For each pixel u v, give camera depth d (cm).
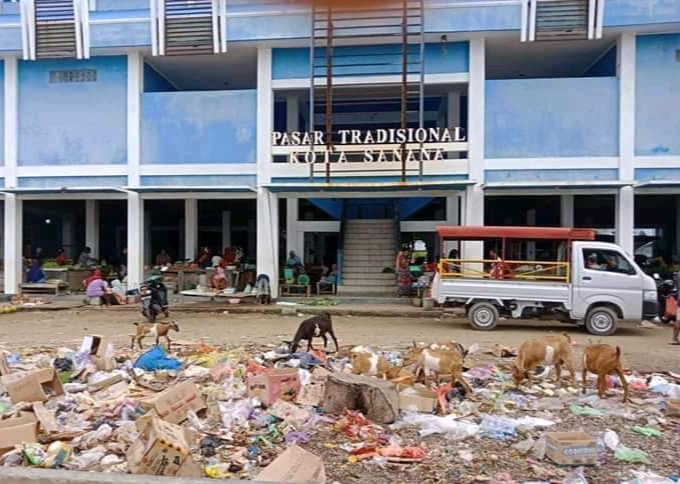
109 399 724
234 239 2502
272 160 1778
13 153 1867
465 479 486
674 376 870
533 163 1672
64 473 391
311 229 2027
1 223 2209
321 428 616
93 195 1869
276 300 1781
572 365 784
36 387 701
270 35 1695
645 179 1628
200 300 1870
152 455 455
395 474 500
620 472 500
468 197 1678
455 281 1356
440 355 729
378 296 1798
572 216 1939
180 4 1725
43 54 1792
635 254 2172
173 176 1814
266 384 693
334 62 1731
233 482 375
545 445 537
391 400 639
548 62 1884
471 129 1686
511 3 1620
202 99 1805
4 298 1888
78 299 1880
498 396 731
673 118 1625
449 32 1642
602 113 1653
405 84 1647
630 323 1451
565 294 1306
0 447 535
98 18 1762
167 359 907
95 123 1838
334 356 973
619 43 1641
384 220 2011
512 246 1428
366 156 1711
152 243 2550
